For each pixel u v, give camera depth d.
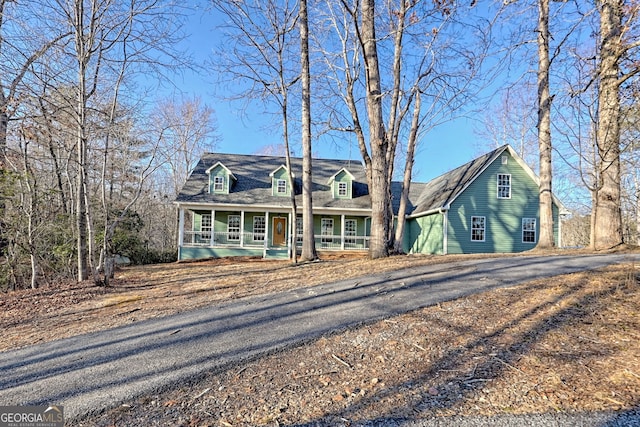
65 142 10.12
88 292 7.34
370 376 2.86
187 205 17.30
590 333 3.44
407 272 7.24
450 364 2.99
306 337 3.86
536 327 3.69
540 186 11.73
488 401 2.38
